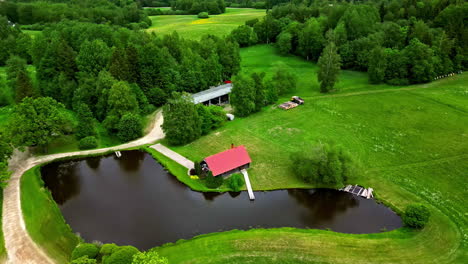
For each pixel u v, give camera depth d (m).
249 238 44.12
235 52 106.38
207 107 76.06
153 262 33.19
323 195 53.94
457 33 101.69
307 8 149.62
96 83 77.31
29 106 60.75
